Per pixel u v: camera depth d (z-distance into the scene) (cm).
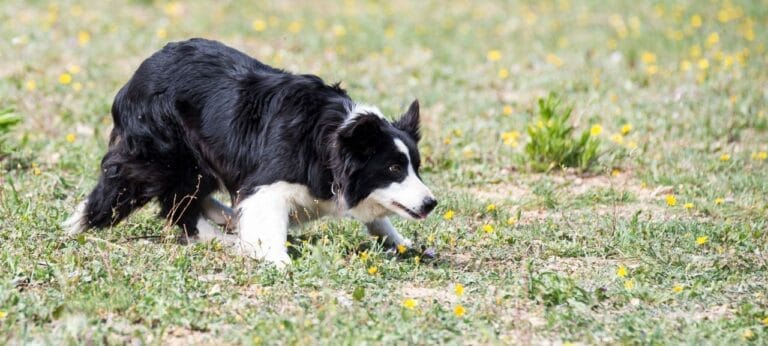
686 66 1970
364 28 2441
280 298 871
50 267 909
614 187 1357
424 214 994
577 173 1438
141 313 820
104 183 1063
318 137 992
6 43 2056
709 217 1220
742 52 2116
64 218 1094
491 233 1109
